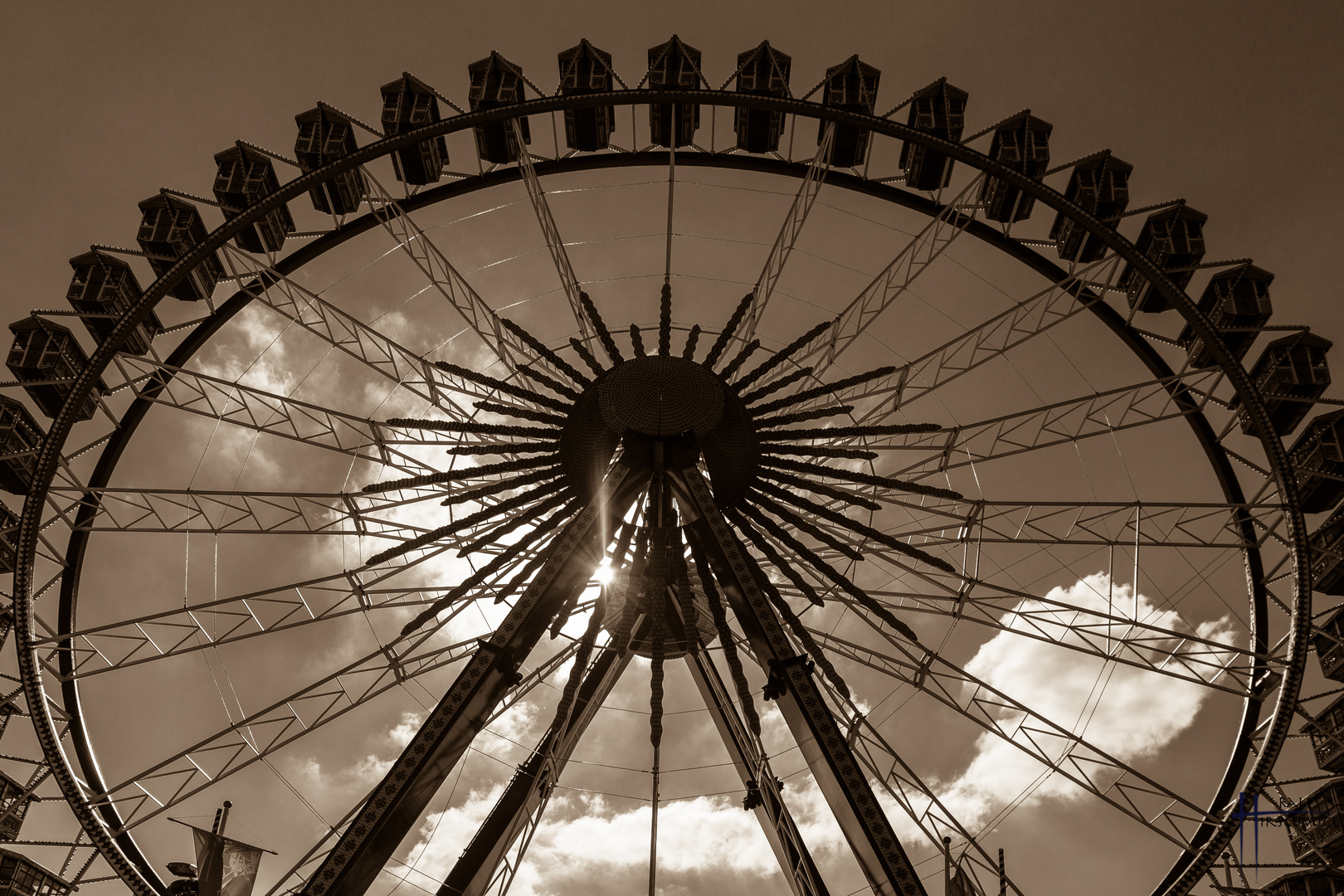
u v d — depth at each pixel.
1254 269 28.97
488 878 25.61
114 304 28.58
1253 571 29.38
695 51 30.22
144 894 23.02
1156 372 29.64
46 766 28.12
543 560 24.89
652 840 22.14
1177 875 26.52
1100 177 29.50
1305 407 28.83
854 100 29.95
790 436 26.59
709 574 24.73
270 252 29.55
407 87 30.50
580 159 30.97
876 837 21.17
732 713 29.97
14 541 28.61
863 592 25.53
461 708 22.34
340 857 20.72
